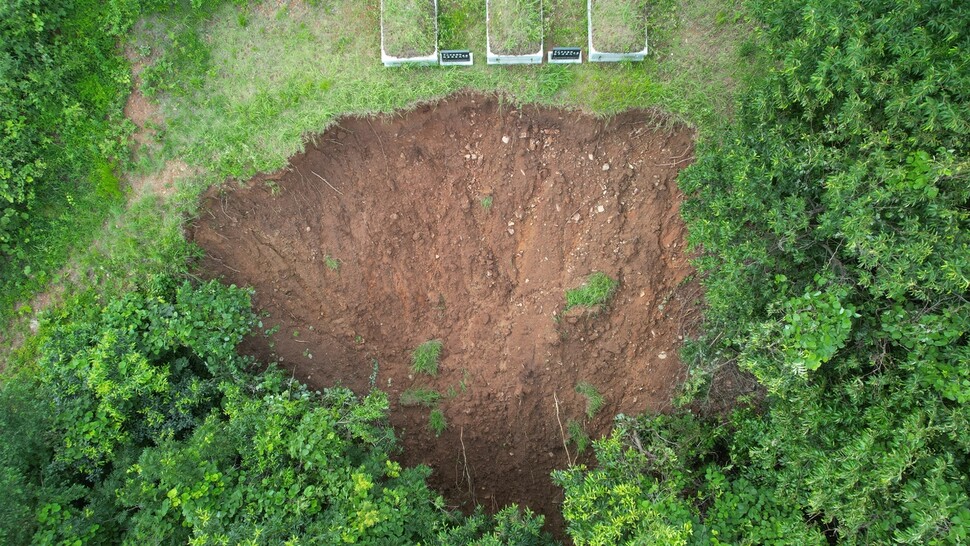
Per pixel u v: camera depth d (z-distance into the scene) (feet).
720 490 21.18
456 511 25.77
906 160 16.30
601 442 23.18
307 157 26.71
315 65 26.37
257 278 27.81
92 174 26.45
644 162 26.96
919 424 15.81
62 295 26.61
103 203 26.63
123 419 23.24
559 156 27.25
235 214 27.27
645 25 25.39
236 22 26.66
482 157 27.45
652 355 27.94
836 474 16.90
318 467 21.49
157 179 26.68
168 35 26.50
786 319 17.84
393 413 28.89
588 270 27.81
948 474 16.05
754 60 25.23
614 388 28.37
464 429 29.17
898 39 16.29
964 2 15.64
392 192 27.68
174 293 26.45
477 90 25.94
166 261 26.43
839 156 17.25
